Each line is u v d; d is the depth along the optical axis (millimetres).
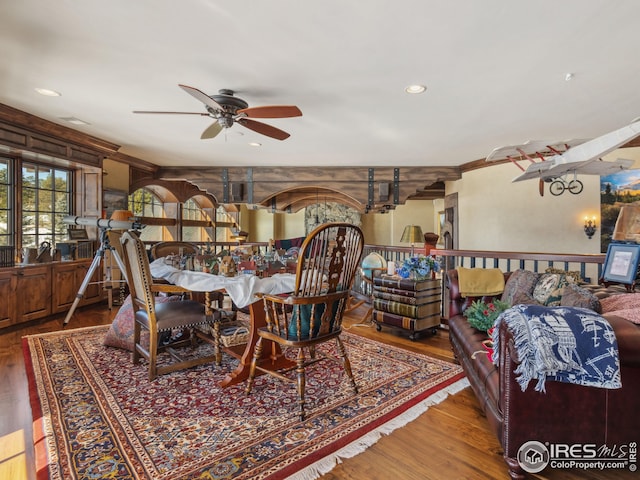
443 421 2072
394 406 2232
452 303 3029
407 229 5406
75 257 4852
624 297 1994
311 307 2105
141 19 2023
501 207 5945
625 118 3773
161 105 3432
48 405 2188
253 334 2559
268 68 2617
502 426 1583
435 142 4730
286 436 1887
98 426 1960
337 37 2203
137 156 5660
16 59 2508
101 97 3219
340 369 2828
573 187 4484
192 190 7988
